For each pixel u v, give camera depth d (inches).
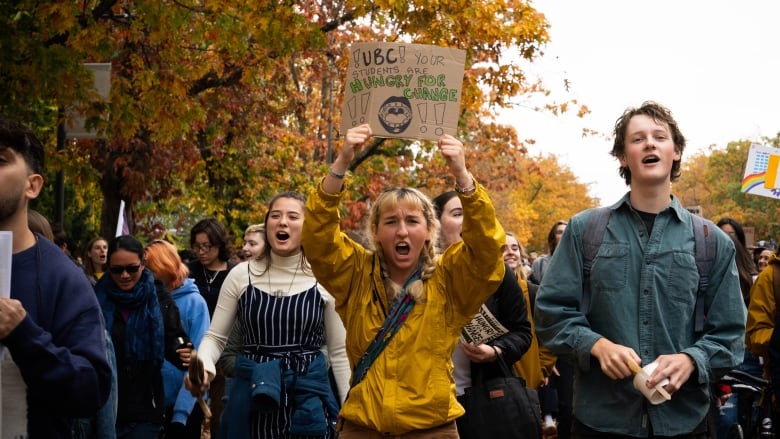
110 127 491.8
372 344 187.2
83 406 140.6
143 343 278.2
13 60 436.8
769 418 286.0
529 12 698.2
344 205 951.0
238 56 597.0
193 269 403.2
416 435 183.8
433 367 184.9
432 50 199.5
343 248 190.5
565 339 195.9
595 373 197.3
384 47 200.5
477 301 187.5
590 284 199.9
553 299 200.7
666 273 195.2
